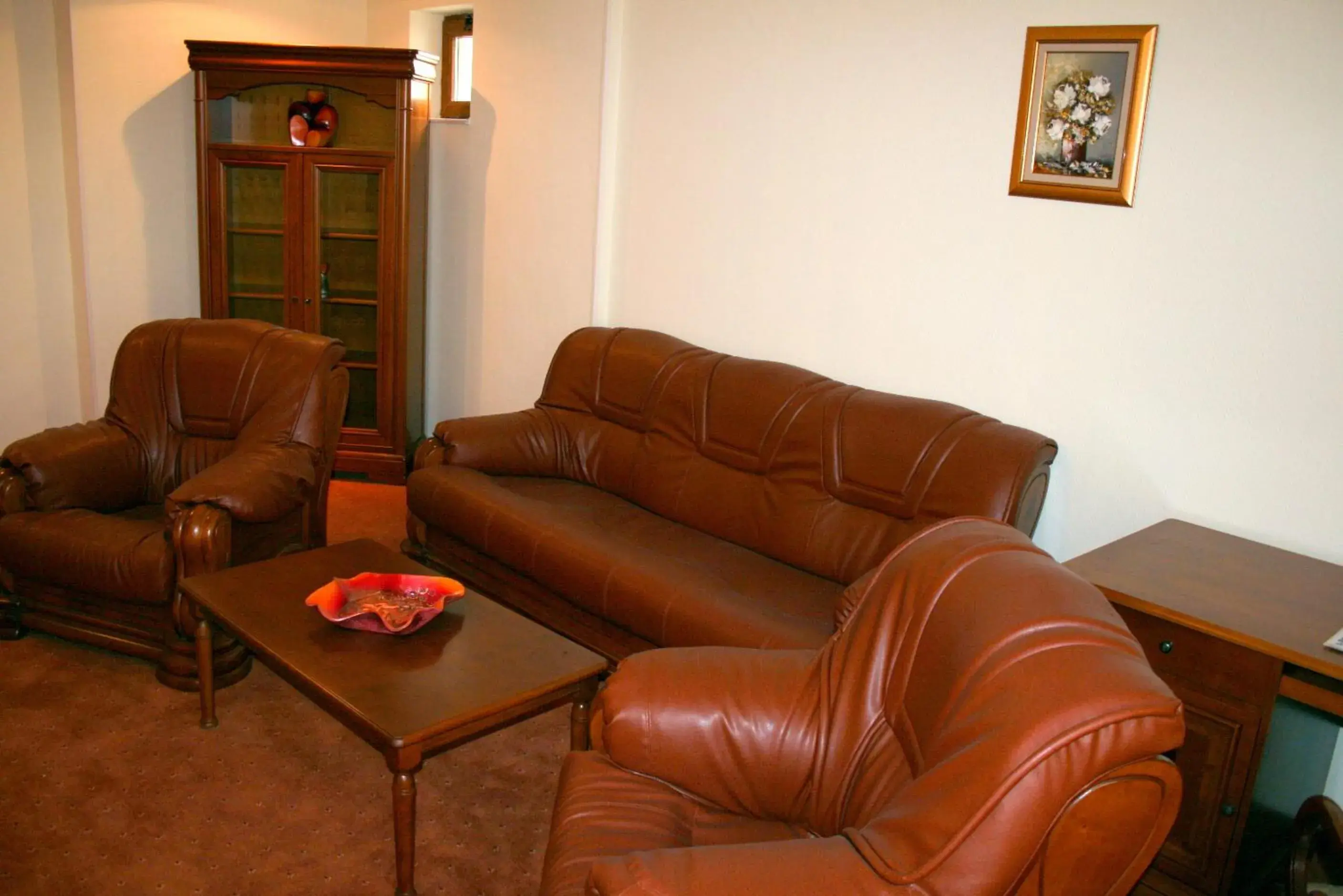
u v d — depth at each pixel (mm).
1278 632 1993
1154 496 2795
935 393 3225
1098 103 2770
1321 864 1751
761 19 3533
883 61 3229
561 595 3021
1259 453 2598
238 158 4562
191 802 2463
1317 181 2453
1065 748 1337
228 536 2891
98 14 4539
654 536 3293
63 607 3115
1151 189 2717
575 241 4277
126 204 4754
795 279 3557
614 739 1872
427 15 4867
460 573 3480
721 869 1371
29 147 4602
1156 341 2746
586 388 3818
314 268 4664
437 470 3555
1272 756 2033
